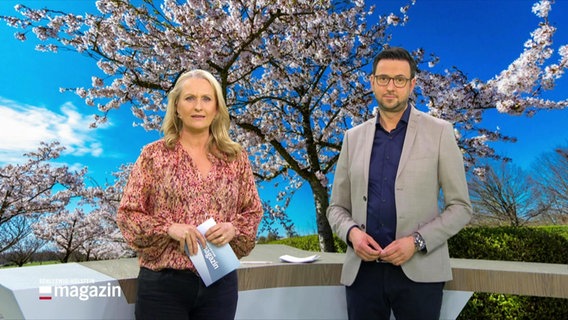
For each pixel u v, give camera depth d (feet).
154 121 20.15
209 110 5.16
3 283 5.78
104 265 7.29
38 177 27.61
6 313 6.00
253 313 7.57
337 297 8.01
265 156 25.29
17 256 28.66
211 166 5.23
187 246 4.82
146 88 18.74
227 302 5.08
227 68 17.72
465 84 16.93
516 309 10.38
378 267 5.93
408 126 6.02
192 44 17.02
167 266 4.80
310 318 7.95
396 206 5.80
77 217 29.91
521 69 13.97
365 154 6.17
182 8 17.31
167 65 18.11
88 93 18.60
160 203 4.92
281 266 7.80
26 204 27.09
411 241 5.57
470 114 17.24
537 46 13.55
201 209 4.96
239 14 18.06
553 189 24.43
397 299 5.85
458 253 11.39
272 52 18.53
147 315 4.84
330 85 21.30
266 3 17.12
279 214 25.73
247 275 7.44
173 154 5.07
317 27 18.80
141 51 18.02
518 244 11.03
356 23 20.16
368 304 6.00
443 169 5.82
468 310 10.66
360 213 6.11
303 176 21.03
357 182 6.16
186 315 4.92
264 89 23.56
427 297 5.74
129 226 4.76
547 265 7.74
